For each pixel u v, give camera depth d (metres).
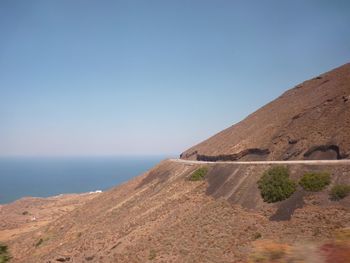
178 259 33.53
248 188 44.34
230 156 65.88
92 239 53.12
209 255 31.41
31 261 57.47
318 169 40.38
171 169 71.62
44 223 100.06
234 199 43.84
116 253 42.47
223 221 39.38
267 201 40.25
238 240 33.19
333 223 30.58
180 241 37.97
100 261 41.97
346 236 24.92
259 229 34.50
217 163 58.03
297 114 65.00
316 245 21.36
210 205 45.12
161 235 41.88
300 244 22.83
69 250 52.88
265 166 46.91
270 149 60.34
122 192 76.81
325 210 33.81
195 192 52.25
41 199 152.00
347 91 61.12
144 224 49.00
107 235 52.00
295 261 19.64
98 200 79.62
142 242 42.22
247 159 63.19
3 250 27.83
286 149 57.19
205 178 55.72
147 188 68.69
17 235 85.56
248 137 71.06
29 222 106.69
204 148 88.50
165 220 47.00
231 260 27.28
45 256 56.09
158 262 34.47
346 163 39.53
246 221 37.53
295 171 42.09
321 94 71.69
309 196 36.94
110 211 65.12
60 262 48.59
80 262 45.06
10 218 117.00
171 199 53.97
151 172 79.38
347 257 18.64
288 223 33.91
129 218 55.16
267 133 66.50
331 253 19.61
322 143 50.16
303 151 52.69
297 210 35.72
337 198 34.94
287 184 39.88
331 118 55.47
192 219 43.00
